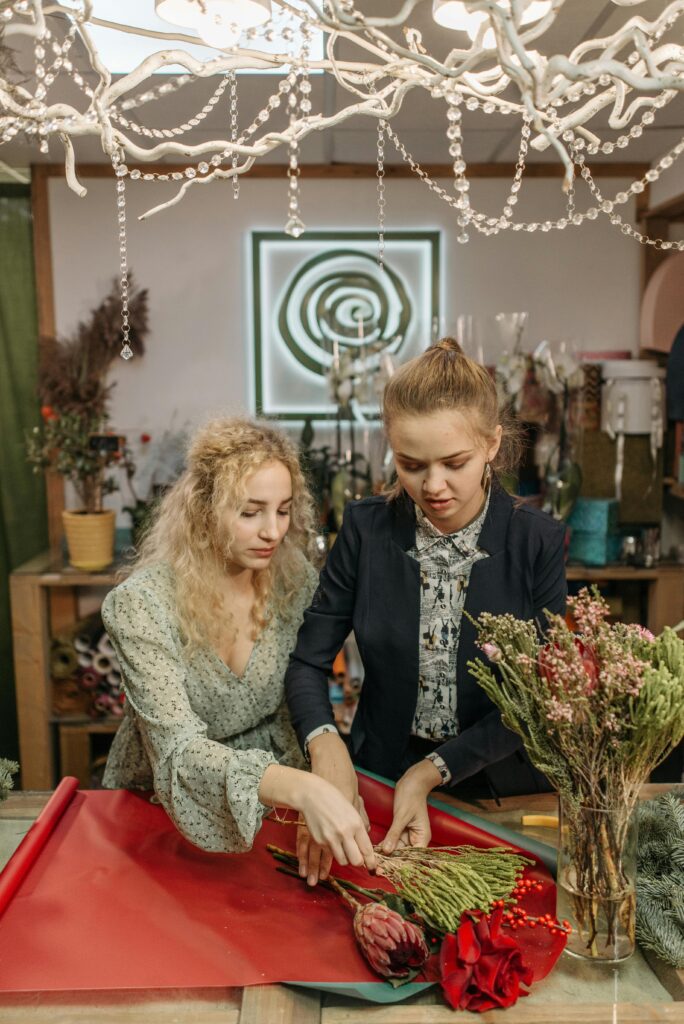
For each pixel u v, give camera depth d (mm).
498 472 1479
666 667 1023
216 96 1213
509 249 3416
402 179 3365
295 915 1156
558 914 1099
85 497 3160
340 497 3096
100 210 3336
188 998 1001
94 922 1135
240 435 1419
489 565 1432
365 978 1021
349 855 1093
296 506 1545
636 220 3408
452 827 1324
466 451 1239
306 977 1022
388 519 1496
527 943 1101
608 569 3145
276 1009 970
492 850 1182
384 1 1806
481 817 1438
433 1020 969
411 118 2693
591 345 3482
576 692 970
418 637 1476
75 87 2287
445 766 1358
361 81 1171
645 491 3217
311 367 3459
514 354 3086
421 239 3396
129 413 3469
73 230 3342
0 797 1406
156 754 1317
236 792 1183
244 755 1224
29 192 3348
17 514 3490
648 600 3256
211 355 3449
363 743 1584
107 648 3201
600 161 3328
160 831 1388
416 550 1470
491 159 3270
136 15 1924
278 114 2621
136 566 1549
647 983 1039
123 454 3188
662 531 3496
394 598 1477
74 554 3117
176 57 1062
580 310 3457
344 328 3422
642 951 1104
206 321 3432
